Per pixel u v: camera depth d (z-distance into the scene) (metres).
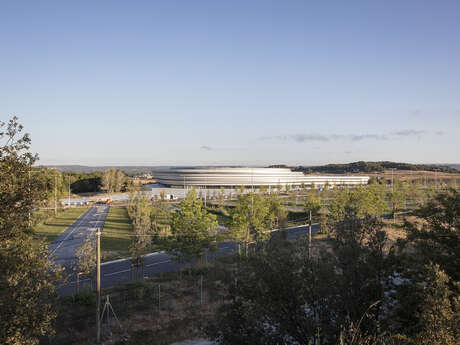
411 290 15.76
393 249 16.89
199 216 38.91
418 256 19.20
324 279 15.38
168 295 31.66
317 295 15.29
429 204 22.64
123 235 60.50
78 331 24.11
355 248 15.93
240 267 18.19
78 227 68.19
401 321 15.48
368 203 59.22
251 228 44.88
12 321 13.98
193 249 37.84
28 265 15.30
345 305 14.87
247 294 17.20
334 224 17.91
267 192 147.00
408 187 92.50
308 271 16.23
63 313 26.48
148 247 50.47
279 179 184.38
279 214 58.34
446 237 20.56
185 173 181.00
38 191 16.31
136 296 30.89
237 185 180.50
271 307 15.98
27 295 15.33
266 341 16.14
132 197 94.88
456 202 21.19
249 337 16.44
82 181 153.50
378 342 12.28
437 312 11.62
